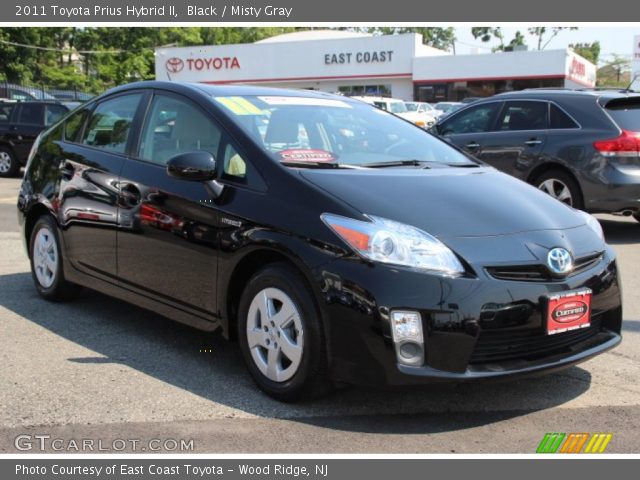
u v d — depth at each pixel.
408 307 3.11
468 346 3.15
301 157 3.87
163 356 4.23
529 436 3.28
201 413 3.45
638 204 7.70
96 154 4.81
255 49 43.50
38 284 5.41
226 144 3.94
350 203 3.38
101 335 4.61
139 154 4.49
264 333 3.58
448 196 3.62
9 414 3.42
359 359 3.17
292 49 42.53
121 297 4.55
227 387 3.76
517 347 3.32
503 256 3.28
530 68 36.97
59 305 5.29
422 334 3.13
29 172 5.52
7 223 9.03
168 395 3.65
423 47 40.78
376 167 4.00
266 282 3.53
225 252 3.70
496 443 3.20
